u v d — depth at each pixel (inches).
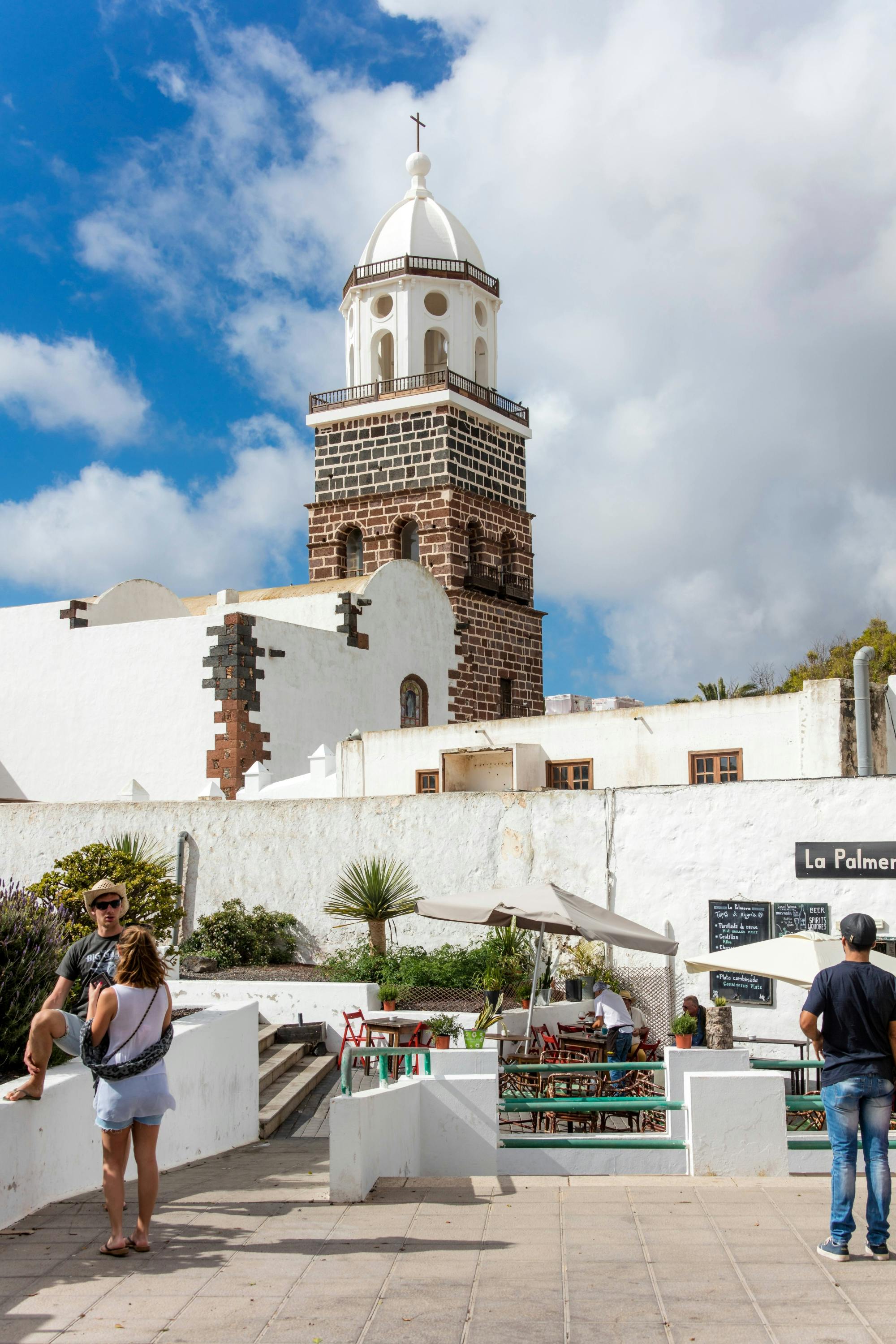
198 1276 280.2
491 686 1716.3
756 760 874.8
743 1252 297.7
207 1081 467.2
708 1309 256.8
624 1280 276.2
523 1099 440.8
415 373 1782.7
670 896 692.1
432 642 1512.1
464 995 701.9
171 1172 422.0
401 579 1451.8
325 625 1352.1
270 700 1207.6
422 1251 300.7
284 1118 555.8
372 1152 378.0
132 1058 299.3
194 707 1196.5
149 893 740.0
